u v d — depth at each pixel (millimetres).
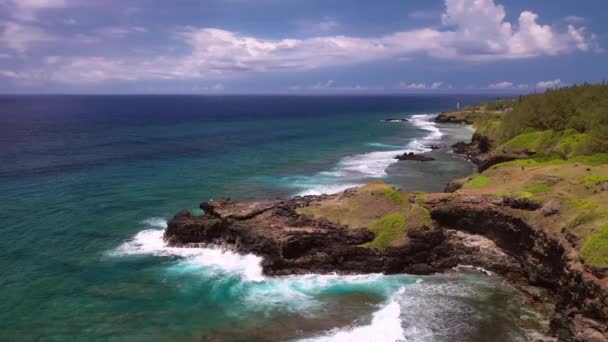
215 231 41312
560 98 77000
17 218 49000
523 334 27344
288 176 71500
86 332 28016
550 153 62844
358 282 34656
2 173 71562
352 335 27328
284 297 32375
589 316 26484
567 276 29203
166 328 28438
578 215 31938
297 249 37156
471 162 83562
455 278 35406
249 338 27219
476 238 39875
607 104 65438
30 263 37969
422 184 66062
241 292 33094
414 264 36938
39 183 65125
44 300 31906
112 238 43656
